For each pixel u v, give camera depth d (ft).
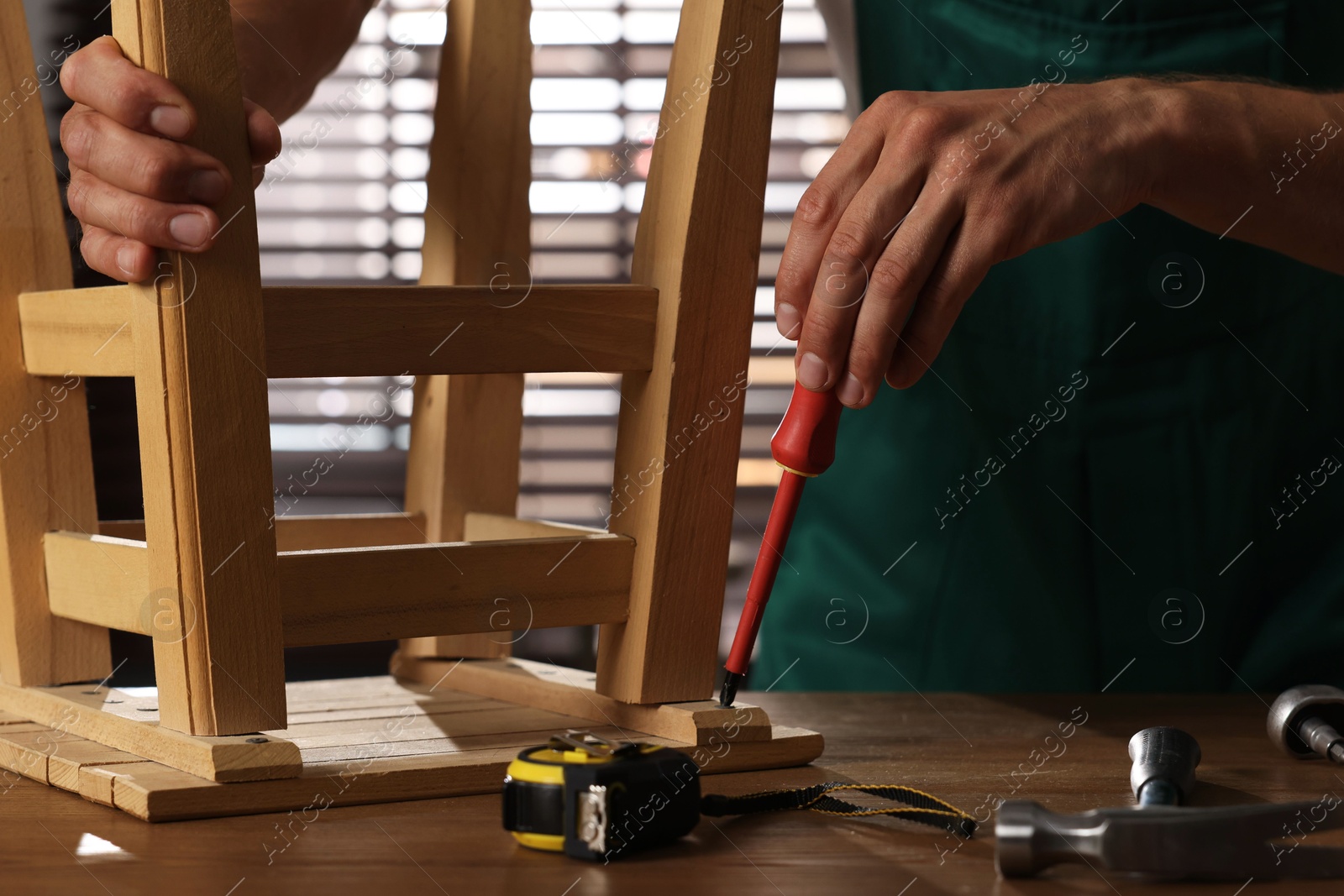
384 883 1.44
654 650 2.16
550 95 6.40
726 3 2.09
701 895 1.40
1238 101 2.37
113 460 5.53
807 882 1.46
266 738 1.83
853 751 2.24
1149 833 1.39
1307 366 3.28
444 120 2.81
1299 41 3.24
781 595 3.69
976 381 3.39
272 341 1.88
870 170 2.09
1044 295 3.28
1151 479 3.33
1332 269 2.70
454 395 2.85
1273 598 3.42
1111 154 2.18
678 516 2.17
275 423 6.31
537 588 2.11
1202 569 3.34
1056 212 2.10
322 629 1.96
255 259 1.82
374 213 6.44
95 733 2.06
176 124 1.74
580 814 1.54
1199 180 2.33
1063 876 1.49
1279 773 2.04
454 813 1.79
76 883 1.43
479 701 2.55
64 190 5.25
